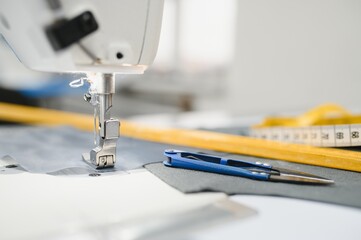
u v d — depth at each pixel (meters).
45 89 2.34
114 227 0.41
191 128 1.22
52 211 0.45
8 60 2.55
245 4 2.24
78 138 1.02
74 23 0.55
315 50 1.97
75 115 1.54
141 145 0.91
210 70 3.30
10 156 0.76
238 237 0.40
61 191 0.53
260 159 0.78
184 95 3.05
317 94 2.01
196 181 0.57
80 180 0.60
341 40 1.88
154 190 0.54
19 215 0.44
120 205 0.47
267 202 0.51
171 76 3.38
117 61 0.61
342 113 1.03
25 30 0.56
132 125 1.21
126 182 0.59
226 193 0.52
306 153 0.73
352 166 0.68
